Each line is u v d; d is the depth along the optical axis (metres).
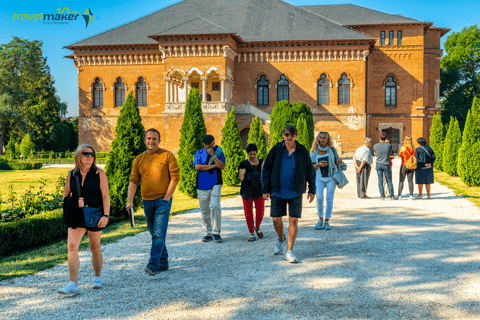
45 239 8.57
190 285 5.20
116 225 9.98
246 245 7.29
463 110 49.06
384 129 39.09
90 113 39.88
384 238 7.45
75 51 39.44
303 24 38.78
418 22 38.38
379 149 12.58
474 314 4.17
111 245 7.49
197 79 39.34
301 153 6.22
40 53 58.19
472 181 15.59
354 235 7.76
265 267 5.88
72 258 4.96
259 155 19.80
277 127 24.34
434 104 41.03
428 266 5.75
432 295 4.68
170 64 34.28
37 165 31.39
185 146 14.44
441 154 23.66
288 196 6.17
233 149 17.67
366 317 4.14
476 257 6.15
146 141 5.97
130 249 7.17
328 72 37.19
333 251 6.64
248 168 7.62
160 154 5.99
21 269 6.07
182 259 6.46
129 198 6.04
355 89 36.97
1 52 51.56
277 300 4.63
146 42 38.00
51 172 27.47
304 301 4.59
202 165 7.56
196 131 14.32
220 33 33.00
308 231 8.23
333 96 37.31
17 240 7.71
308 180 6.36
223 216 10.50
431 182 12.36
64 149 50.41
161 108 38.84
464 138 15.84
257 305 4.50
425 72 40.78
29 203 9.86
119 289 5.10
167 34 33.34
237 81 38.09
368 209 10.80
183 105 34.06
